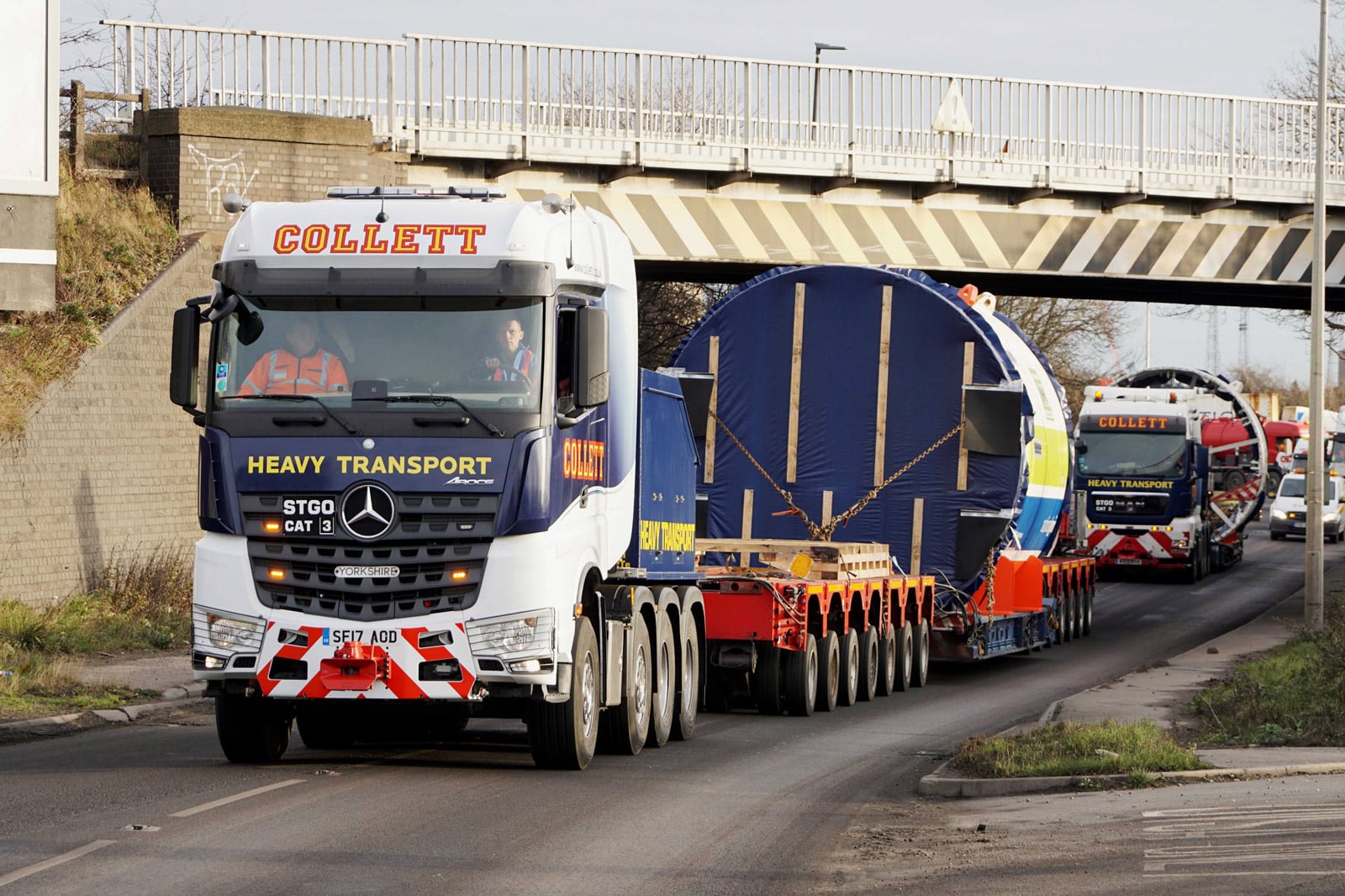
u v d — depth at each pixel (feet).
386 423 82.28
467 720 111.75
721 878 62.64
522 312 83.71
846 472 155.22
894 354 154.40
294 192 183.93
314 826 70.08
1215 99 228.84
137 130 183.11
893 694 148.56
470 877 60.90
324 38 187.83
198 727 108.88
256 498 82.64
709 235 205.16
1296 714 110.11
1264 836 68.54
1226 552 336.29
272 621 82.23
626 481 98.32
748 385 156.25
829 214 211.00
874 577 144.97
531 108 194.49
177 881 58.80
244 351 83.76
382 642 81.61
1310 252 237.25
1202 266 231.50
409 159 190.70
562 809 76.74
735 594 126.82
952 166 212.84
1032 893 59.26
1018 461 153.07
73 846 64.69
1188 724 113.29
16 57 154.30
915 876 63.36
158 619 154.71
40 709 108.88
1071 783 84.99
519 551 82.07
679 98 213.87
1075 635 214.90
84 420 157.99
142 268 172.14
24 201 154.81
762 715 129.70
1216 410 335.67
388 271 83.66
